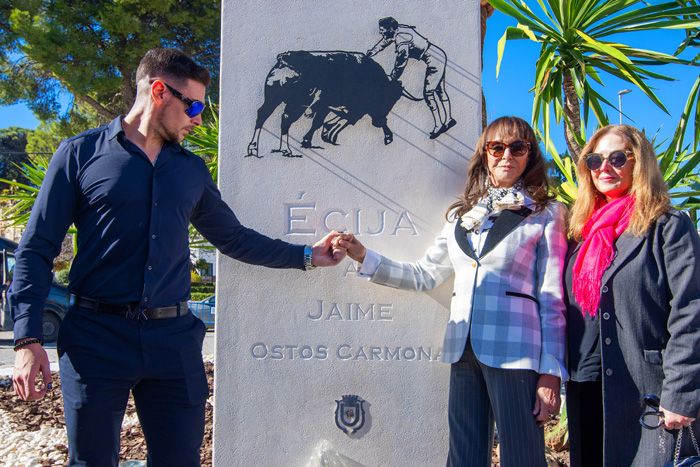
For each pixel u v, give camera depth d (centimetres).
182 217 257
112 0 1514
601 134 273
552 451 416
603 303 251
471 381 277
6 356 997
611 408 244
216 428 331
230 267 337
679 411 227
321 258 306
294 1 345
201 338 262
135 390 257
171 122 256
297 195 339
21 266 234
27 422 487
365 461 328
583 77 456
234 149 342
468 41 340
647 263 245
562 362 260
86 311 243
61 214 241
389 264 316
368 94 341
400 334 332
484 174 300
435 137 338
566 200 427
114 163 245
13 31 1550
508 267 272
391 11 343
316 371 332
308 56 343
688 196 440
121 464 384
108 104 1802
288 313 335
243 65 344
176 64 255
